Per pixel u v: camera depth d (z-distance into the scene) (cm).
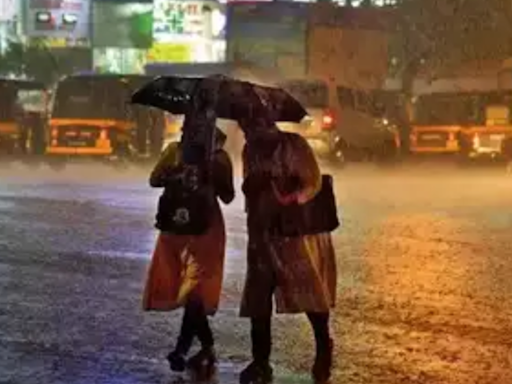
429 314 995
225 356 838
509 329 937
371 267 1257
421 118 3356
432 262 1301
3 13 5678
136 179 2655
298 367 805
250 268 759
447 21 4381
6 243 1420
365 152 3158
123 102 2938
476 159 3244
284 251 750
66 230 1558
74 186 2378
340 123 2988
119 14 5641
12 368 791
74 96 2930
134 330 922
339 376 780
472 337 905
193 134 784
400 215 1841
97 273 1202
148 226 1619
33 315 978
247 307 756
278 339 897
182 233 780
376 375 784
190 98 783
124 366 803
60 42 5691
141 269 1231
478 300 1063
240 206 2005
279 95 767
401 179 2889
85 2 5653
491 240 1507
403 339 897
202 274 780
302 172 750
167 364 812
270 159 752
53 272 1207
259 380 752
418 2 4419
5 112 3084
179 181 781
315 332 773
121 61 5709
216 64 3803
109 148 2922
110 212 1808
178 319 967
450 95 3353
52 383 751
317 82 2955
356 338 898
